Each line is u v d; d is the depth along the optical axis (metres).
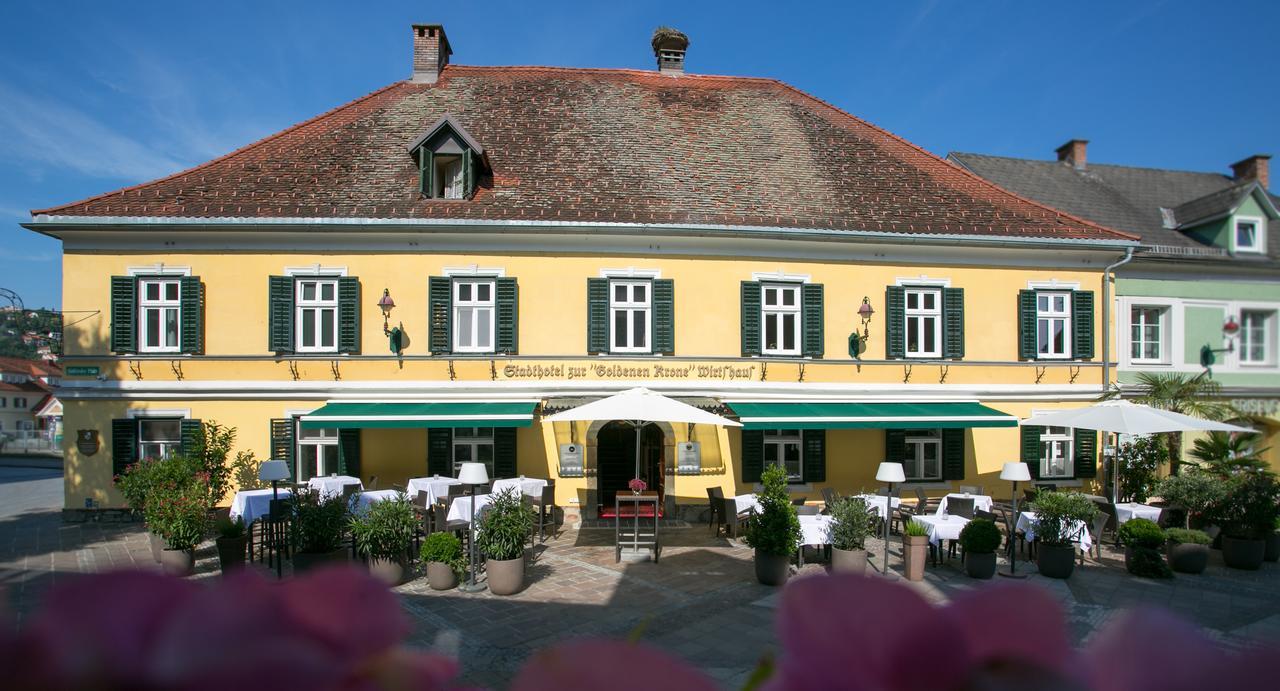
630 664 0.57
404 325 14.70
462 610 8.92
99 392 14.20
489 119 18.08
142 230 14.03
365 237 14.59
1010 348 16.22
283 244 14.58
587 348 14.93
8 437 42.16
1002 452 16.17
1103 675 0.61
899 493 15.55
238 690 0.60
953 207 16.83
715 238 15.07
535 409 14.70
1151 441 15.77
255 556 11.61
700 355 15.18
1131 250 16.17
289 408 14.54
